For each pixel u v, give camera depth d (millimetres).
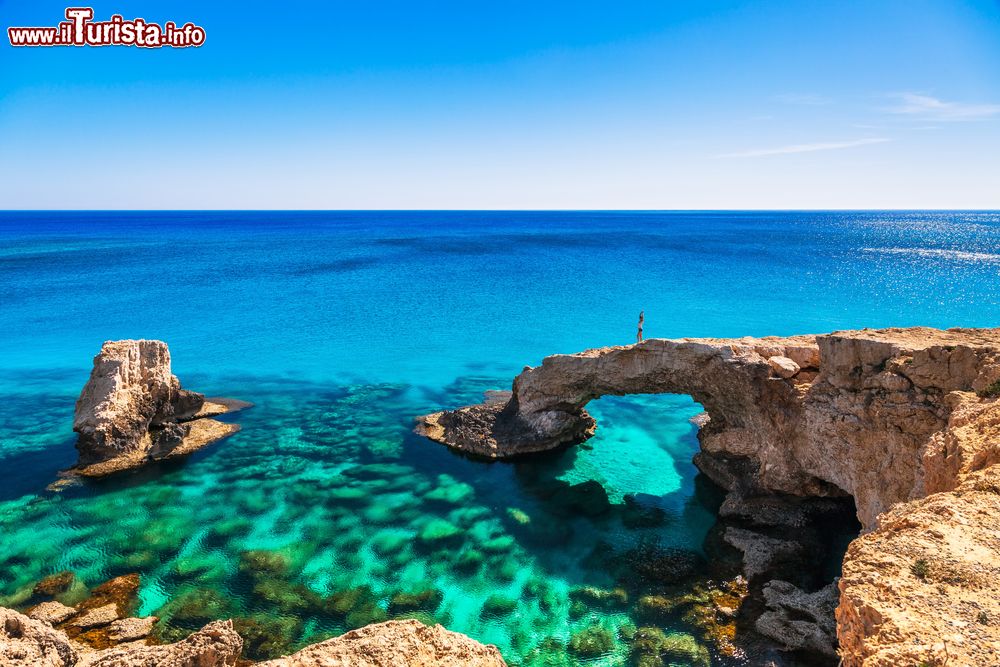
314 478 34062
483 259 141250
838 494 29484
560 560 26703
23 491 32219
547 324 74375
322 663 12344
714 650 21141
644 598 23984
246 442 38969
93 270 117125
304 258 142875
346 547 27328
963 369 22641
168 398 39938
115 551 26688
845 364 26578
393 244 185500
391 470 35219
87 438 35031
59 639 15992
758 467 30984
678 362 32781
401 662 12789
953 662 10188
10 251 151125
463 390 50625
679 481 34250
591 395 37125
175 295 91938
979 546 13266
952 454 18031
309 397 48469
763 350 31344
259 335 69375
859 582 12789
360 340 67500
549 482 34094
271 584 24438
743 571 25469
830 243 182625
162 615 22578
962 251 152375
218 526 28859
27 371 54594
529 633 22203
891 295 87062
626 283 102562
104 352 37531
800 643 21125
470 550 27344
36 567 25516
